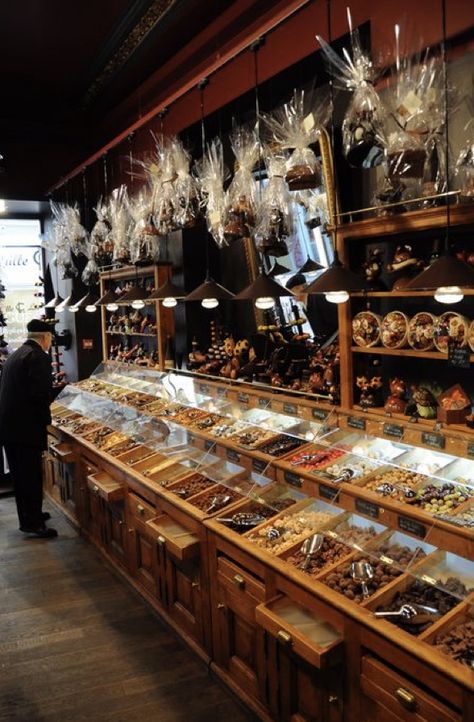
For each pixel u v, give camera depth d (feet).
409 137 7.62
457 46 8.13
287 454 10.04
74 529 16.61
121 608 12.21
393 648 6.46
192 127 14.78
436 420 8.70
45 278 21.88
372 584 7.42
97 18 13.80
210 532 9.51
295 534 8.72
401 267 8.96
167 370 16.37
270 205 10.40
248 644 8.86
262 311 13.70
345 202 10.27
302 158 9.29
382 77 9.20
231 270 14.98
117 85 17.19
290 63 11.07
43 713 9.17
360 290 7.59
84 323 21.43
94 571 13.98
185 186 12.50
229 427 11.96
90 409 17.30
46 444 16.31
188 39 14.12
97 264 19.33
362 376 9.98
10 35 14.58
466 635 6.32
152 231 13.89
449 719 5.90
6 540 16.06
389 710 6.56
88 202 21.13
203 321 15.64
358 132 8.27
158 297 13.25
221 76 13.17
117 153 19.54
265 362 12.48
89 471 14.88
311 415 10.67
